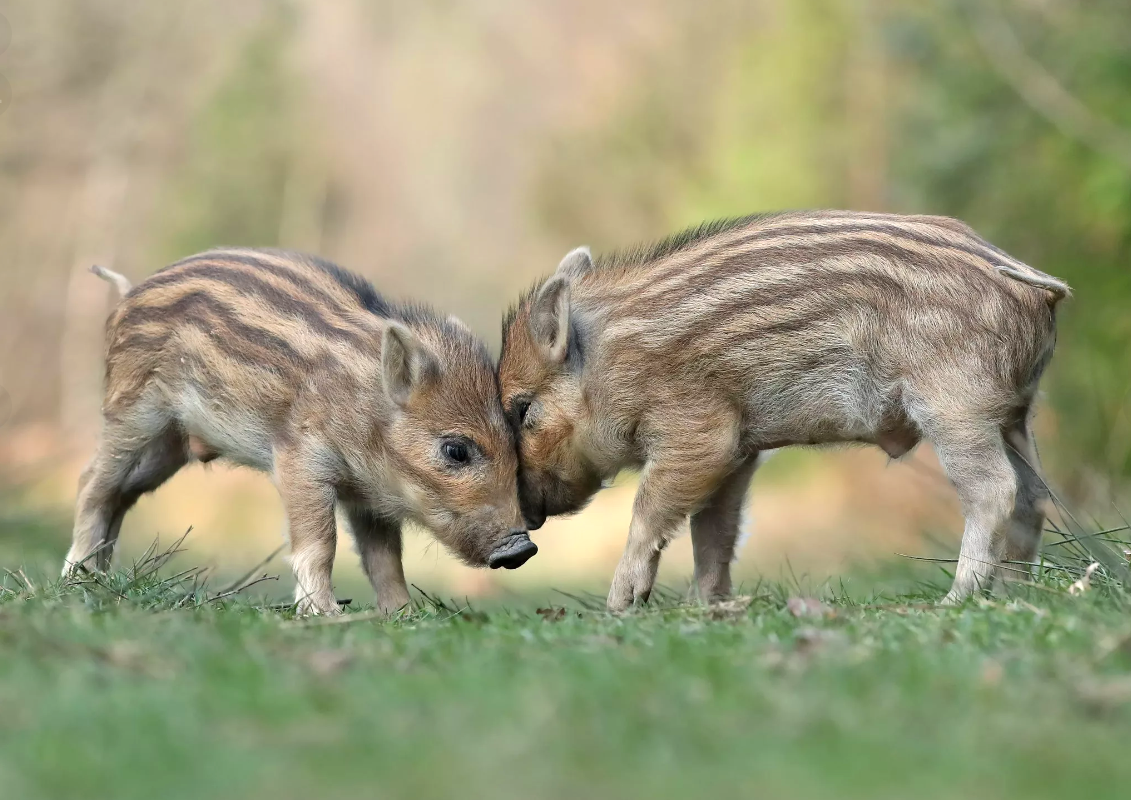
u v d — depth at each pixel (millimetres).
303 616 9750
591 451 11633
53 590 9891
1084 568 10227
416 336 11703
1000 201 24141
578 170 42938
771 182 33531
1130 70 22312
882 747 5242
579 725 5547
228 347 11547
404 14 59375
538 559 30172
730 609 9352
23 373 44469
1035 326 10328
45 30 40500
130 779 4809
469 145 57156
